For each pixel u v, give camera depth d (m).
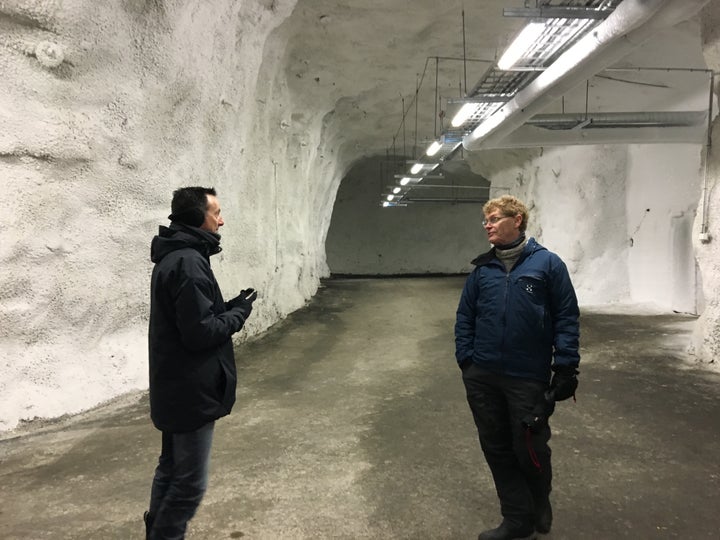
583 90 8.62
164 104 4.51
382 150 16.19
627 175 9.68
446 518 2.42
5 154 3.34
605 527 2.32
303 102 9.13
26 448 3.17
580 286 10.01
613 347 5.95
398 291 11.89
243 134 6.29
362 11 6.99
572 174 10.23
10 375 3.43
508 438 2.22
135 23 4.00
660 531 2.29
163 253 1.92
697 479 2.79
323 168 12.68
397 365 5.42
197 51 4.80
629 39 4.10
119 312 4.27
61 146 3.61
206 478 1.98
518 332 2.13
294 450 3.22
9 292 3.41
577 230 10.09
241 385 4.69
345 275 19.98
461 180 21.28
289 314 8.69
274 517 2.43
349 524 2.37
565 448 3.21
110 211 4.12
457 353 2.38
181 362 1.87
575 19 4.01
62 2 3.38
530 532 2.17
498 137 7.43
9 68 3.31
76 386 3.81
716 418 3.68
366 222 21.77
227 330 1.92
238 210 6.42
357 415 3.88
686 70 7.09
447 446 3.28
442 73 9.14
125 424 3.58
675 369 4.96
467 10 6.90
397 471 2.92
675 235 8.43
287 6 6.16
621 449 3.18
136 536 2.25
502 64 4.84
